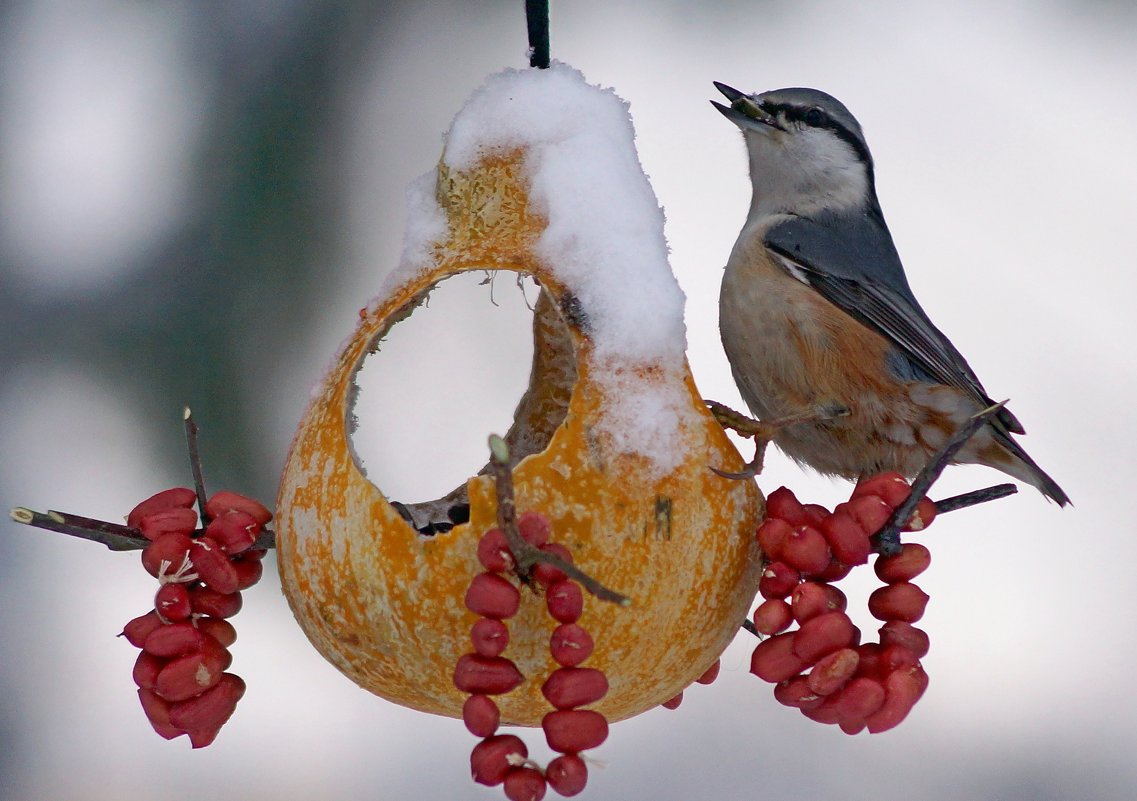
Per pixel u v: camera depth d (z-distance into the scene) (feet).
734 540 19.24
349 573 18.40
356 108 32.40
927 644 19.29
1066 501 26.73
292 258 30.71
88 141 32.24
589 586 15.60
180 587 19.31
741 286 26.27
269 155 31.42
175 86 32.40
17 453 30.27
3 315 30.81
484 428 32.76
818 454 26.40
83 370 30.37
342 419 19.22
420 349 33.32
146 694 19.25
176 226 30.91
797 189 28.43
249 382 29.89
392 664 18.63
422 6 33.83
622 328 18.85
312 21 32.63
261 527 20.31
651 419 18.60
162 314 30.27
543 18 21.02
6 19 33.50
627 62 40.55
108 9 33.35
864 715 18.13
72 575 33.73
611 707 19.60
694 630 19.02
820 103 28.53
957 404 25.46
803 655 18.13
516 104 20.31
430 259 20.10
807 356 25.59
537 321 22.68
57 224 31.45
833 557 18.81
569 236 19.31
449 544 17.93
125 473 29.73
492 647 16.06
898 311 26.14
